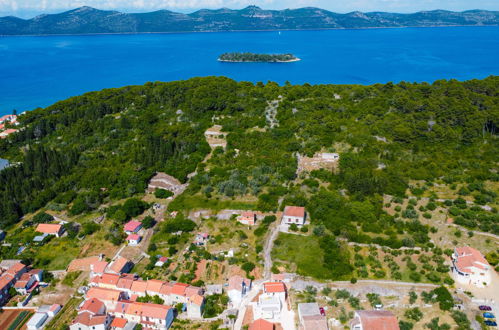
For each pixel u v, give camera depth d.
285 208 121.25
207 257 110.31
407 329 86.25
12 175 150.00
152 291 97.81
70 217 131.50
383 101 191.50
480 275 98.31
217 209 128.88
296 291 99.25
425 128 164.50
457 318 88.19
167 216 129.25
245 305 95.50
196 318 92.75
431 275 99.88
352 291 97.69
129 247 117.38
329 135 166.12
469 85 199.75
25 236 121.25
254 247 113.38
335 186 134.38
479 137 160.50
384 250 108.38
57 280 106.56
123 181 147.12
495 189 131.25
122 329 89.19
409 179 139.38
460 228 114.56
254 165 152.12
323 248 109.69
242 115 191.25
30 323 90.88
